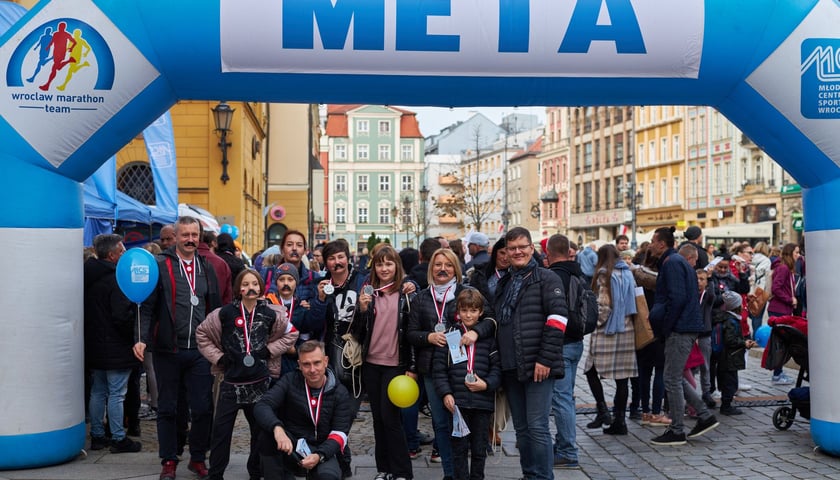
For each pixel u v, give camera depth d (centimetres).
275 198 4006
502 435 901
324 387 599
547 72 767
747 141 5453
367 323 691
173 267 714
